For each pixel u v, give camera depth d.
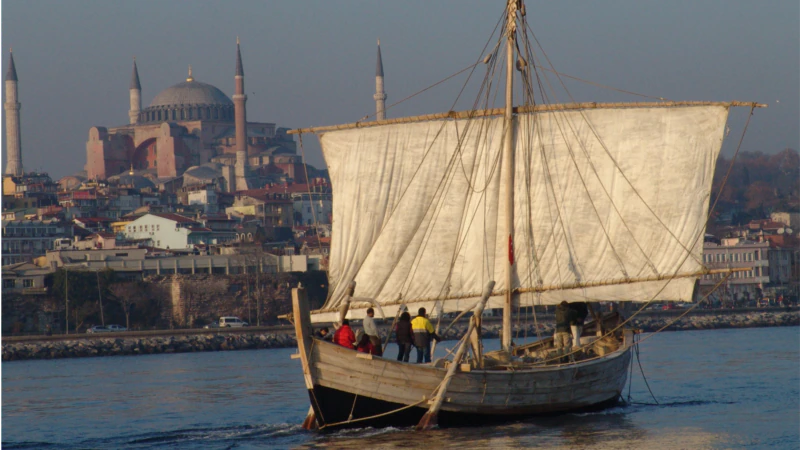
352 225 198.88
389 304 195.00
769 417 173.00
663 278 187.62
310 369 151.00
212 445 153.75
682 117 190.75
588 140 192.50
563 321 178.75
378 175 198.50
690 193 190.00
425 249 195.88
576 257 190.75
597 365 172.38
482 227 194.12
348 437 150.50
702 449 142.00
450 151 196.50
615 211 190.75
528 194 192.88
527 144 193.75
